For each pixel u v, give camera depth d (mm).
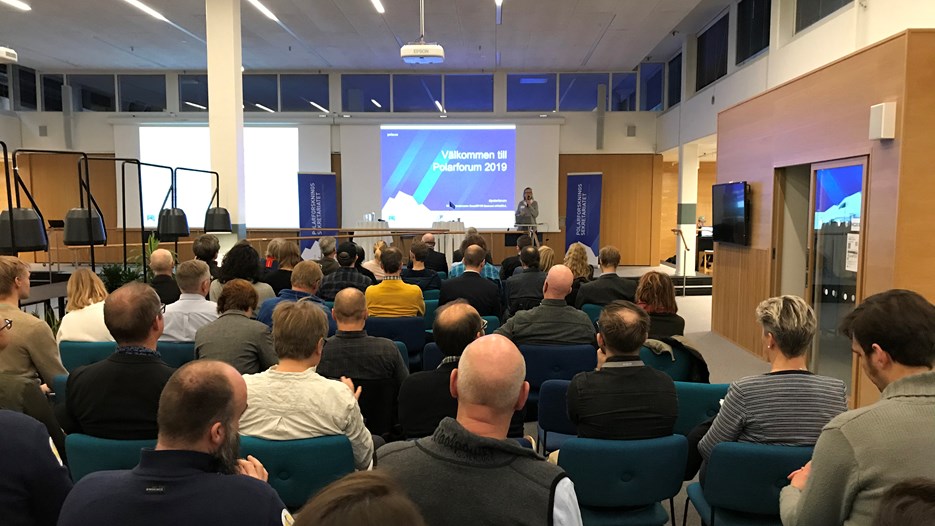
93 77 12977
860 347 1358
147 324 1766
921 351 1256
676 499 2770
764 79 8000
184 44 10523
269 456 1674
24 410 1801
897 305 1305
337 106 12812
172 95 12938
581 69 12672
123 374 1718
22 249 3150
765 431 1744
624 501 1808
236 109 7281
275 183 12633
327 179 12242
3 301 2375
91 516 1017
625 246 13055
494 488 1065
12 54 7410
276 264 4559
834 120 4293
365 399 2434
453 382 1291
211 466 1114
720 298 6621
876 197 3801
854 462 1192
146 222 12781
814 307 4668
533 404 2965
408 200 12539
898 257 3600
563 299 3078
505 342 1233
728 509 1825
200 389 1115
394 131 12461
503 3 8289
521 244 6395
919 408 1190
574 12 8688
